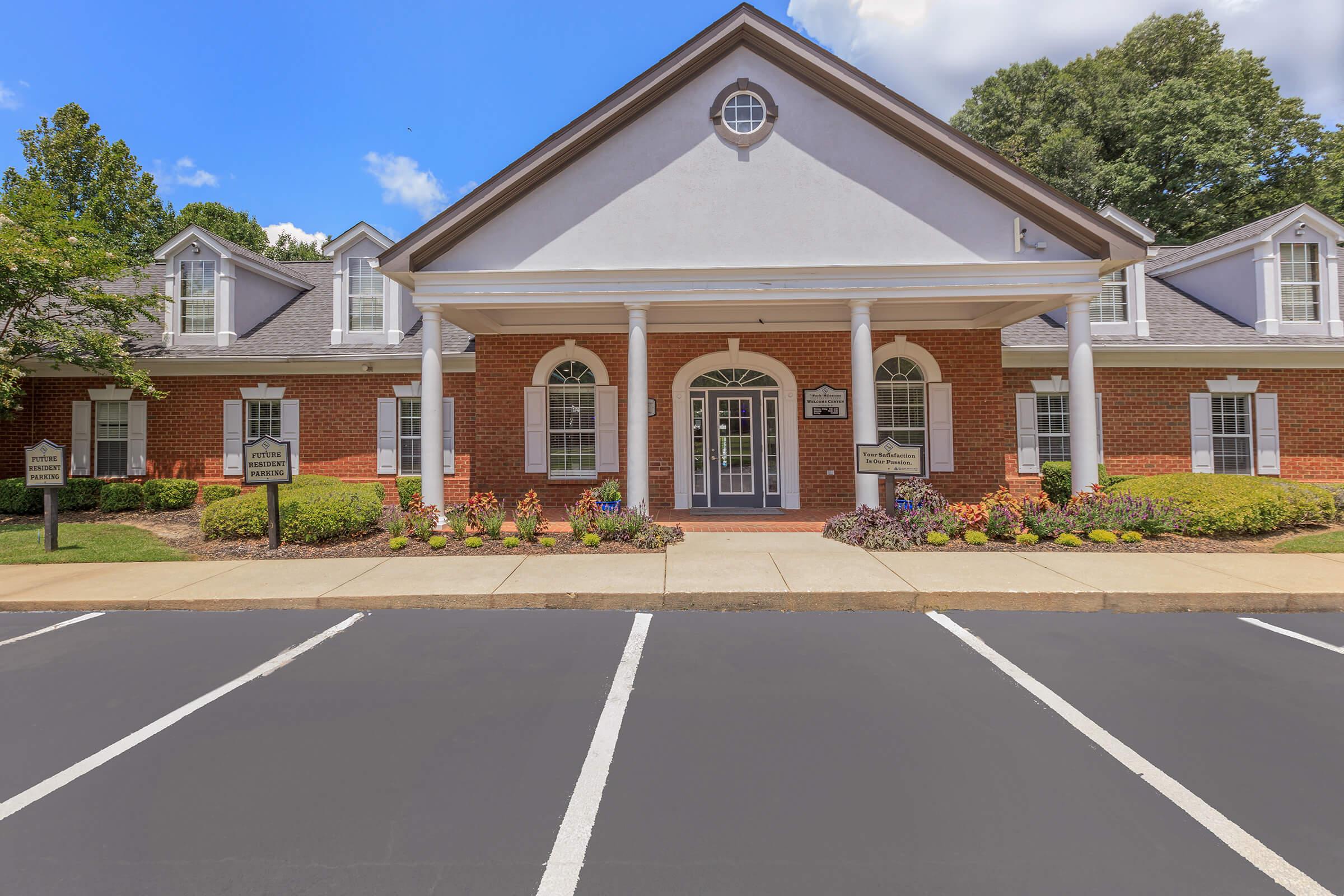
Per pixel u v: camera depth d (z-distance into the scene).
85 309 13.25
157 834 2.90
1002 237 10.09
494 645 5.41
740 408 13.07
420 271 10.16
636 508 9.72
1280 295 13.32
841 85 10.11
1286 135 28.39
